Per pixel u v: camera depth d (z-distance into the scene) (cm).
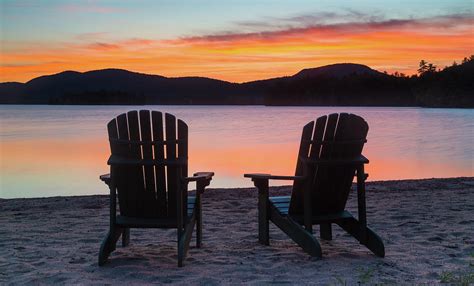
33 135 4122
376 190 1062
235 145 3011
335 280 436
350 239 624
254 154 2461
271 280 438
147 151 488
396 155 2392
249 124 6075
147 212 509
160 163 482
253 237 630
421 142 3142
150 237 643
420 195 988
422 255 528
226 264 495
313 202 527
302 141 508
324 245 589
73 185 1552
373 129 4697
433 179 1248
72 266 493
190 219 518
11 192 1419
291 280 438
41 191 1432
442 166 1967
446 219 736
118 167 495
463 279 433
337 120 501
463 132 4188
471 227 675
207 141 3353
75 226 711
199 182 551
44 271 476
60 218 778
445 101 18838
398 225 698
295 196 525
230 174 1745
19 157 2400
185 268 481
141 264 497
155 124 486
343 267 479
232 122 6650
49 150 2759
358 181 524
